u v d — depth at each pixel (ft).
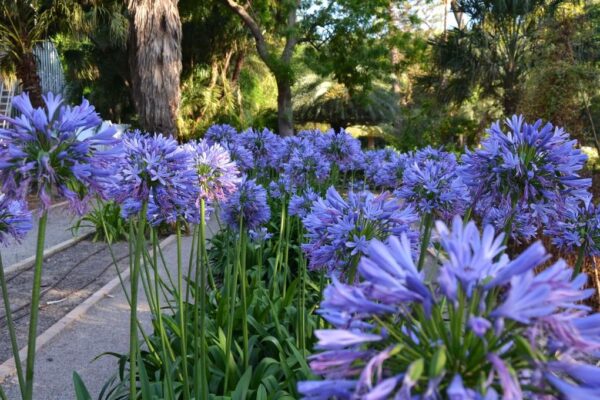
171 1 35.63
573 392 2.93
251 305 14.53
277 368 11.25
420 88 69.72
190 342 12.53
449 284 3.19
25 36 44.27
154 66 35.58
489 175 8.18
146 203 8.29
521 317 3.01
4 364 14.49
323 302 3.52
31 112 5.92
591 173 19.61
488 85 61.16
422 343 3.42
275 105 113.60
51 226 33.60
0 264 6.73
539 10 56.18
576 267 10.27
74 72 65.00
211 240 24.52
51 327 17.15
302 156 18.34
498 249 3.54
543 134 7.82
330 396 3.25
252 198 13.46
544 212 8.18
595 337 3.18
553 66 24.47
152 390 10.34
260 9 62.90
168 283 21.76
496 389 3.18
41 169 5.71
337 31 63.77
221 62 85.71
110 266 25.50
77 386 9.56
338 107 105.19
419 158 16.11
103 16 47.11
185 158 8.61
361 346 3.49
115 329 17.42
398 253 3.76
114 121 89.45
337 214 7.71
